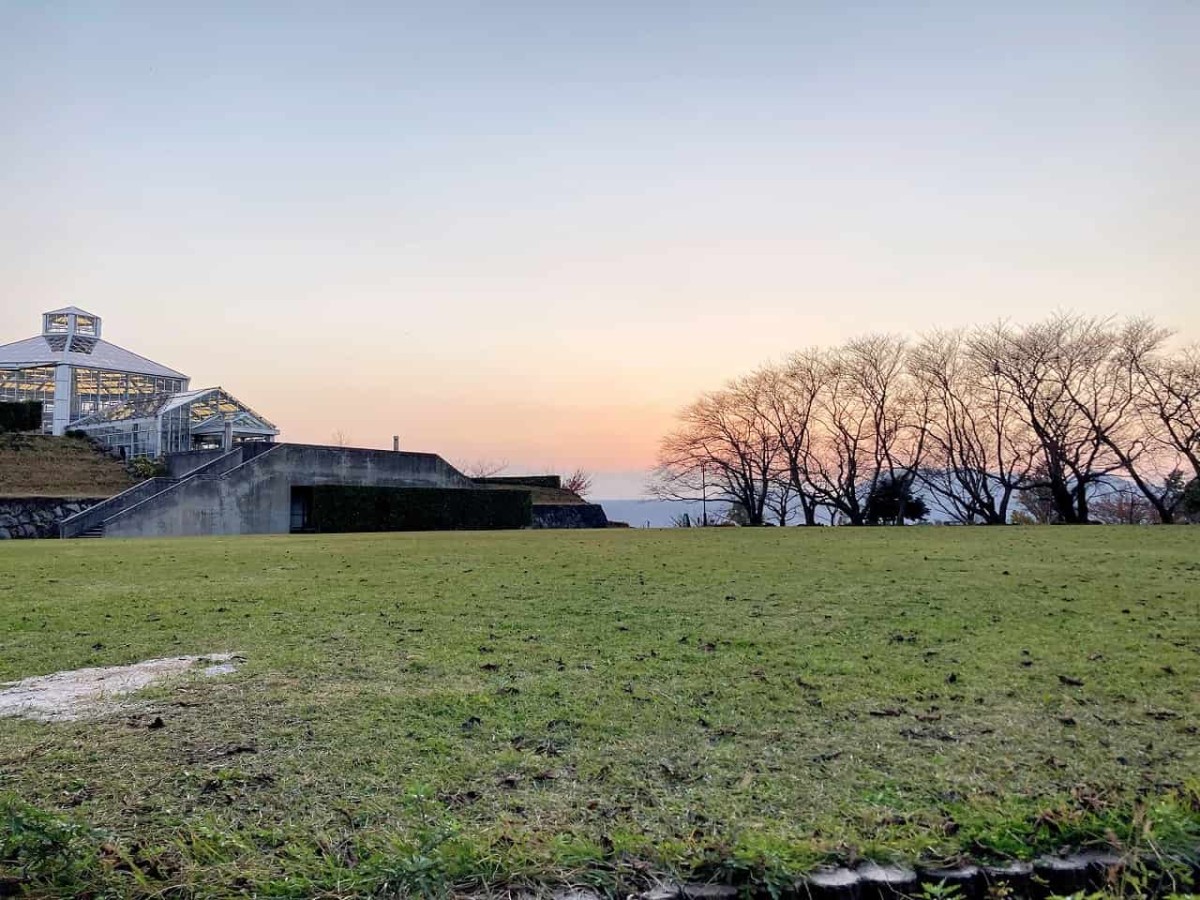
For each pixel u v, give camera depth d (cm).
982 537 1850
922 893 231
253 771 313
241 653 529
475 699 414
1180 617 663
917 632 598
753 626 625
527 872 230
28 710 399
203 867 234
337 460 2986
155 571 1057
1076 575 982
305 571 1053
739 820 267
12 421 3516
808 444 4197
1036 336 3462
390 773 311
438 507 3056
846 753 333
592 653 526
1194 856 242
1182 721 377
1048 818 259
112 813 275
